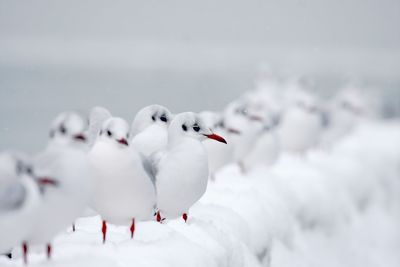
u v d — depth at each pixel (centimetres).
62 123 712
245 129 1370
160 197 841
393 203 2070
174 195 836
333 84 7156
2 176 604
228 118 1397
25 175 626
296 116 1775
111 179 717
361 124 3089
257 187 1230
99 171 717
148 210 760
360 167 1917
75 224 886
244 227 986
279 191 1292
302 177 1489
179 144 847
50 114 4169
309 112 1781
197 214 955
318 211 1425
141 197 735
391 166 2252
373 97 3659
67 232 818
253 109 1512
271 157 1448
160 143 969
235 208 1058
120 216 747
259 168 1435
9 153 630
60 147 674
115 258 705
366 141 2473
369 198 1883
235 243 902
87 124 917
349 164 1869
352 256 1484
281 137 1794
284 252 1127
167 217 885
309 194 1412
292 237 1221
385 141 2508
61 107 4538
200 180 845
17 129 3550
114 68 10038
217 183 1232
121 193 724
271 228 1114
